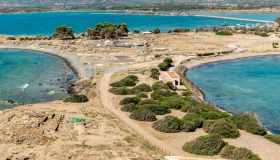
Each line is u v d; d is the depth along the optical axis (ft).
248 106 325.21
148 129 234.58
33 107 276.21
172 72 397.60
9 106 312.09
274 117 296.71
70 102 298.97
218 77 432.66
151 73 395.96
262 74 448.24
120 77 390.01
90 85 363.76
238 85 397.80
